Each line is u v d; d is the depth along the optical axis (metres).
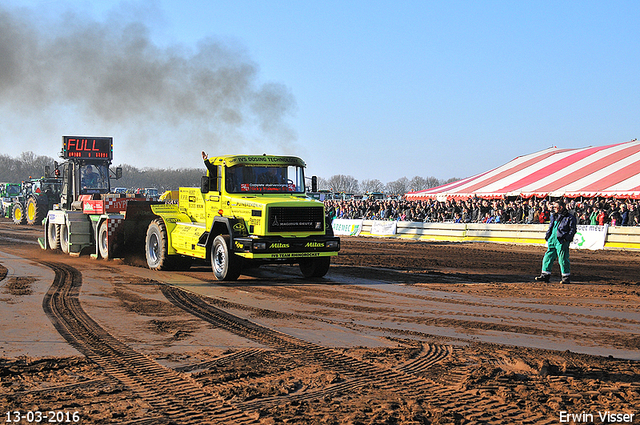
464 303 10.09
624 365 6.19
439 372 5.98
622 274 14.51
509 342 7.29
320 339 7.45
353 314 9.13
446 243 24.52
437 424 4.59
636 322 8.48
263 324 8.38
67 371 6.03
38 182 36.28
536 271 14.95
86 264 16.03
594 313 9.16
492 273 14.49
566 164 34.28
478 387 5.46
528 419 4.70
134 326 8.20
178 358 6.52
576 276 13.91
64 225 18.34
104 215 16.89
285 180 13.52
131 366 6.21
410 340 7.38
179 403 5.10
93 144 23.27
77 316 8.88
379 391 5.39
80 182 23.28
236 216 12.80
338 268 15.41
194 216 14.39
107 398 5.22
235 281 12.84
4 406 5.00
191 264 14.95
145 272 14.42
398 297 10.71
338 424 4.59
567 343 7.25
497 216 26.83
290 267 15.48
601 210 23.61
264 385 5.55
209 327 8.16
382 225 29.02
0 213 44.94
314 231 12.70
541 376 5.81
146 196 17.91
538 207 25.41
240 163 13.11
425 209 31.39
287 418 4.72
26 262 16.27
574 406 4.98
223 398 5.21
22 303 9.91
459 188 35.81
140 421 4.69
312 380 5.70
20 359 6.47
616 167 30.30
